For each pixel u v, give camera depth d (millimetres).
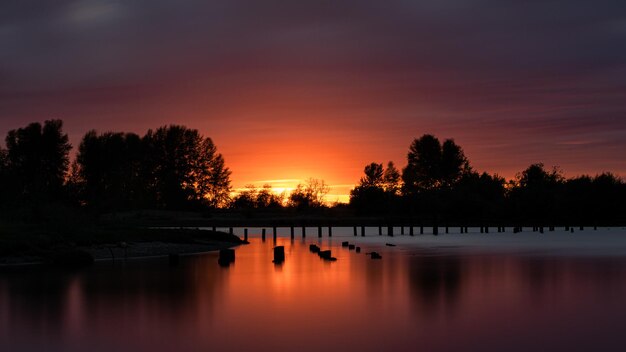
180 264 45969
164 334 20984
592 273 38406
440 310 25219
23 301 27781
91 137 135875
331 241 84188
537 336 20375
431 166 174500
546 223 130500
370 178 188125
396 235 104250
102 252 53625
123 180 111750
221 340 20078
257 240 88062
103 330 21594
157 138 158250
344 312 24844
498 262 46844
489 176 167000
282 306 26328
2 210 73188
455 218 133625
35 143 132625
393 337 20375
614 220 132125
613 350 18578
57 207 71562
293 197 171375
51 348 19203
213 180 161625
